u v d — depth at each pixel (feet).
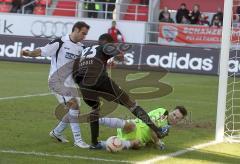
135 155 37.37
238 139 45.27
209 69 110.01
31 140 41.39
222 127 44.29
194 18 126.62
